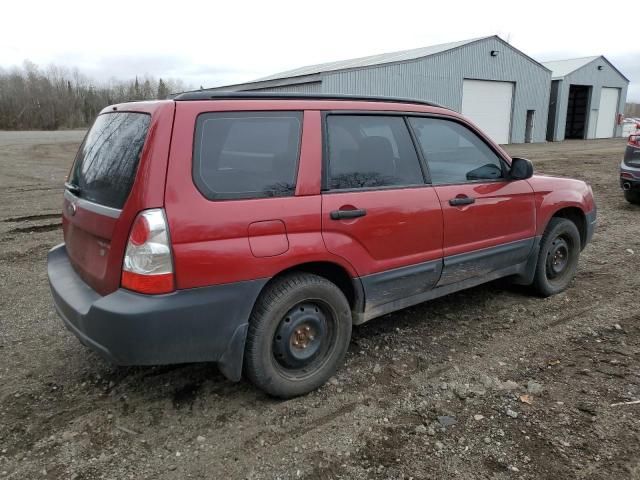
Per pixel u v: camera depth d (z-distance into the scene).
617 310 4.55
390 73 25.69
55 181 14.38
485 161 4.25
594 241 7.02
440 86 27.52
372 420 3.00
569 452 2.69
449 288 4.05
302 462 2.65
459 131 4.10
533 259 4.67
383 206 3.43
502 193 4.25
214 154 2.81
